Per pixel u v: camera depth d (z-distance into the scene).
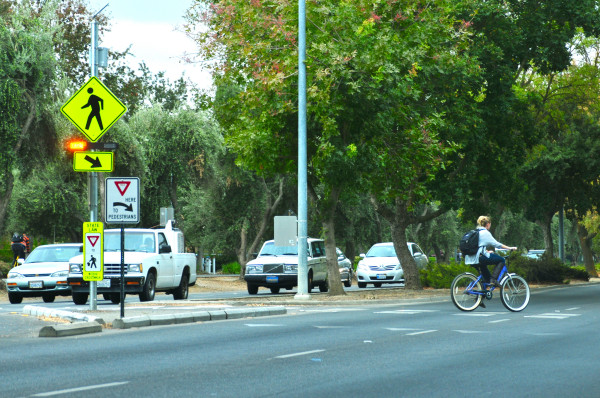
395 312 25.14
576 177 57.75
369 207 73.44
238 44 32.03
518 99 39.78
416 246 51.06
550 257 51.72
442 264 45.09
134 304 28.12
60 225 70.31
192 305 27.81
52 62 43.34
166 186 61.62
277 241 32.81
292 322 21.20
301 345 15.45
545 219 58.06
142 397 9.62
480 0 38.34
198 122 60.25
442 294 35.41
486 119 38.78
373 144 32.81
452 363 12.77
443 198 38.97
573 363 12.77
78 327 17.94
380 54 29.73
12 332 18.41
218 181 62.59
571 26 39.94
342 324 20.42
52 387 10.40
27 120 42.38
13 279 33.25
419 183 36.72
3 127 40.69
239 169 60.31
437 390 10.19
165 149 59.97
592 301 31.75
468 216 43.50
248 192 64.44
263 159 33.19
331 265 33.78
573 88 52.84
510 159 41.28
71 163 58.28
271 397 9.65
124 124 54.94
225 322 21.36
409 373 11.69
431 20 33.31
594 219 74.31
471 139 37.44
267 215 62.06
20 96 41.06
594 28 40.22
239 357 13.58
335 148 30.91
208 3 33.81
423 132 33.03
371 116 31.27
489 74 37.75
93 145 23.09
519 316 23.09
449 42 35.59
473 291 25.14
